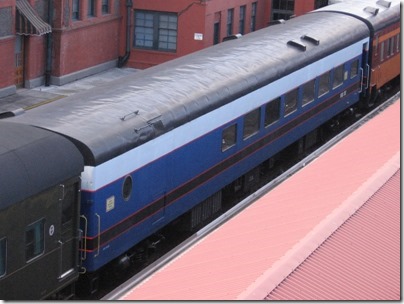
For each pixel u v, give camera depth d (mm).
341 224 13070
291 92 25484
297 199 14742
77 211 16062
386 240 12938
